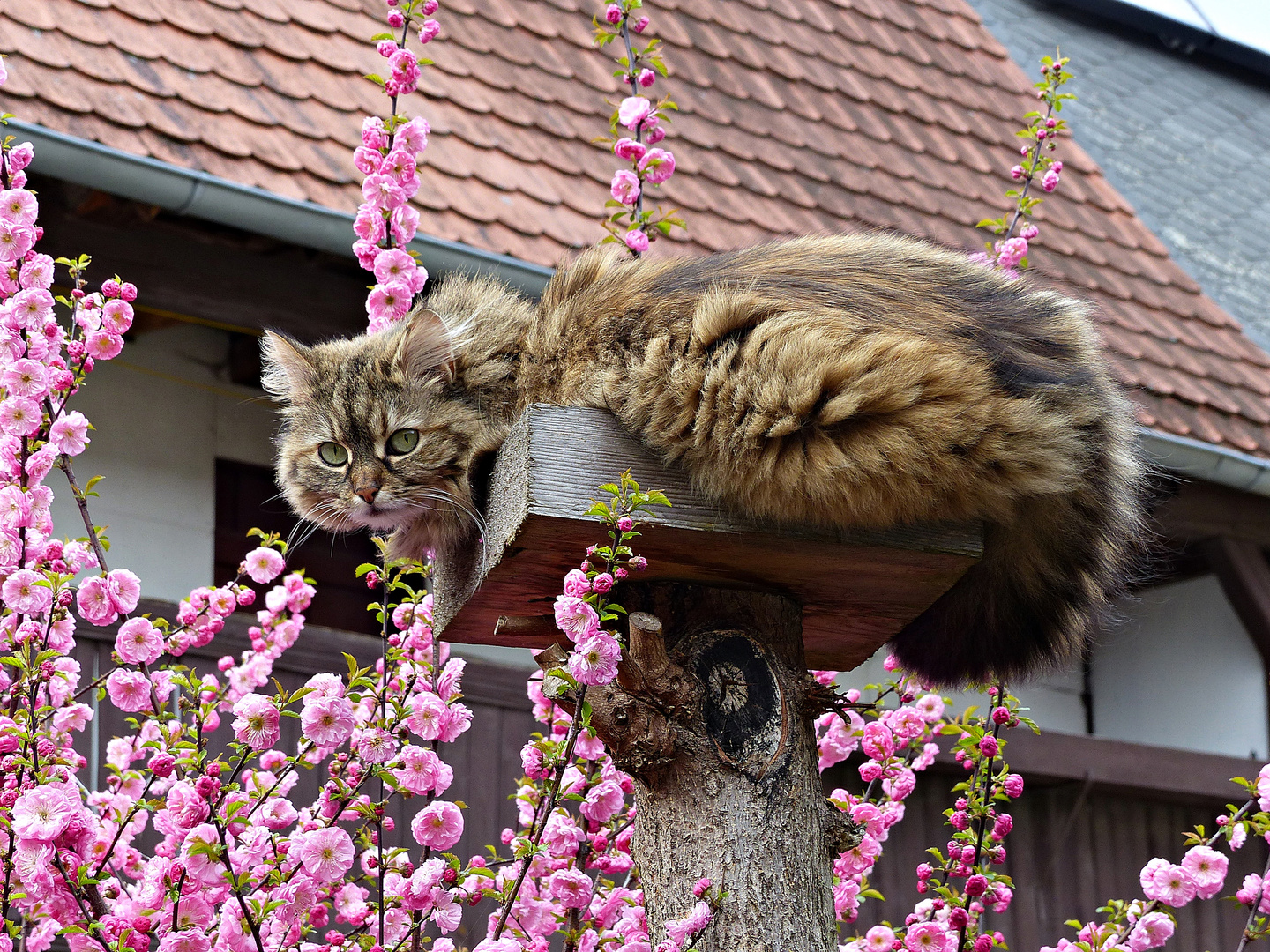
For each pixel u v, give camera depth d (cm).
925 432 239
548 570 264
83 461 514
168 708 446
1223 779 653
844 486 241
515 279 546
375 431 315
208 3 590
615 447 250
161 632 316
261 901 258
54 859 242
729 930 238
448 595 309
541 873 290
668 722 246
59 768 275
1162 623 741
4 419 287
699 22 798
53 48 508
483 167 602
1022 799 653
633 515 243
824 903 245
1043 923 633
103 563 303
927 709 339
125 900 279
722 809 244
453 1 698
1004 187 803
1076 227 798
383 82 330
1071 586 284
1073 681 752
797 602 271
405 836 491
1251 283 878
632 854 263
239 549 551
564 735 307
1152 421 643
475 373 317
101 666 448
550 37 713
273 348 361
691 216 648
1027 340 268
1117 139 1005
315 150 541
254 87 556
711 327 251
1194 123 1071
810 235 326
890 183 754
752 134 735
